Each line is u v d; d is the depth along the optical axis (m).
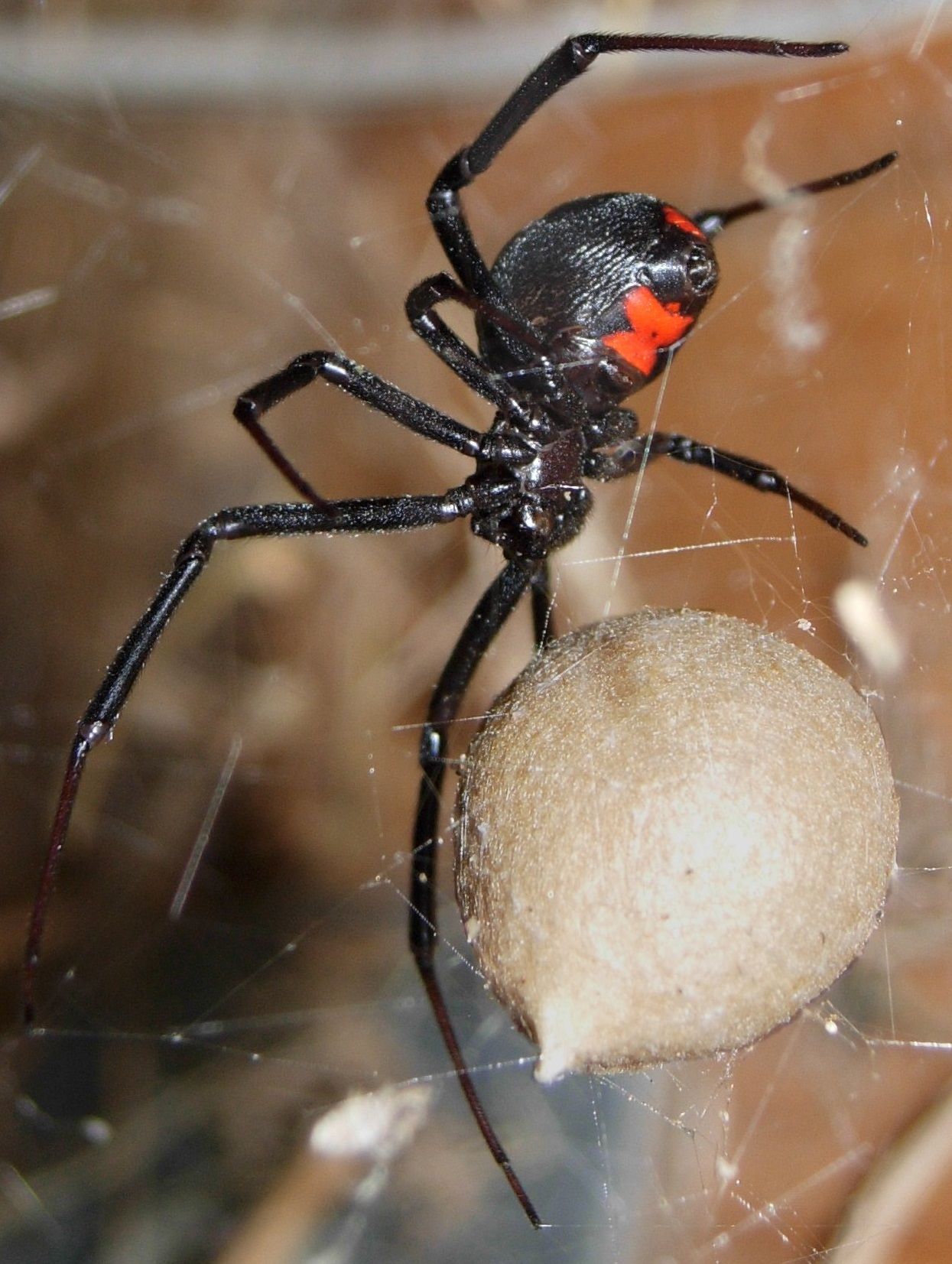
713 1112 0.12
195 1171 0.12
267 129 0.18
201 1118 0.13
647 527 0.13
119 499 0.15
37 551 0.15
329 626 0.14
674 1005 0.09
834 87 0.15
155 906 0.14
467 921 0.10
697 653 0.10
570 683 0.10
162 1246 0.12
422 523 0.11
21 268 0.17
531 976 0.10
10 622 0.14
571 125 0.17
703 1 0.17
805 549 0.13
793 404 0.13
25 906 0.14
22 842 0.14
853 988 0.12
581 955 0.09
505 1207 0.12
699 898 0.09
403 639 0.14
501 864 0.10
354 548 0.15
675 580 0.13
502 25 0.18
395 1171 0.12
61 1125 0.13
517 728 0.10
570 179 0.16
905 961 0.12
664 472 0.13
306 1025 0.13
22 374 0.16
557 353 0.11
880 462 0.13
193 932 0.14
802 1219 0.12
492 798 0.10
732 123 0.15
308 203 0.18
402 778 0.14
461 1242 0.12
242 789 0.14
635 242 0.11
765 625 0.12
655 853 0.09
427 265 0.16
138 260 0.17
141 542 0.15
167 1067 0.13
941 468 0.13
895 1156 0.11
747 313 0.14
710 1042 0.09
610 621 0.10
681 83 0.16
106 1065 0.13
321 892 0.14
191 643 0.14
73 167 0.18
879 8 0.15
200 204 0.18
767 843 0.09
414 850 0.11
